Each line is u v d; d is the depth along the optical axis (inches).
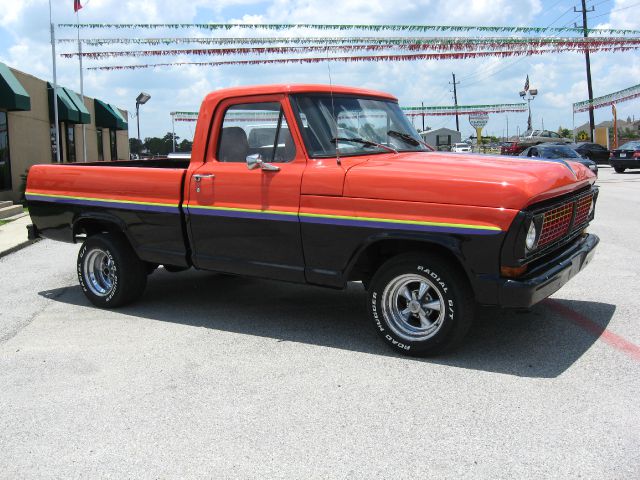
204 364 182.5
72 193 251.6
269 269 202.1
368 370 173.2
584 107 1176.2
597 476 116.5
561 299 234.7
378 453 128.4
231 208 204.7
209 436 138.5
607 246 340.5
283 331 212.1
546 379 161.6
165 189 221.9
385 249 187.9
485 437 133.0
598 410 142.9
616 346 183.5
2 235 452.1
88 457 131.3
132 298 246.7
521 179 160.6
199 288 278.2
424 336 178.7
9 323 231.1
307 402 153.9
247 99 204.2
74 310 248.5
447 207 165.5
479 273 163.0
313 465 124.9
